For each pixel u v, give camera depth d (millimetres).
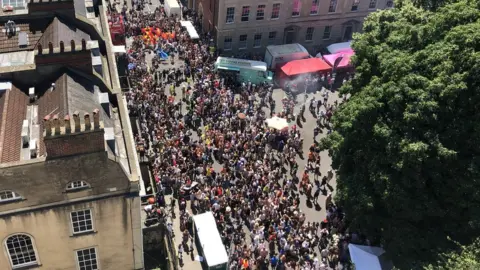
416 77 39281
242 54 74188
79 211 32188
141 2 80625
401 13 47781
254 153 53531
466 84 37562
